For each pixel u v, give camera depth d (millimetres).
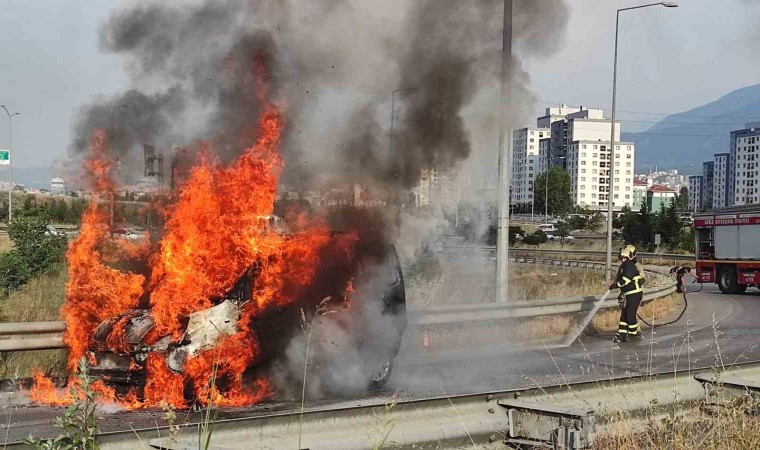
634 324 15719
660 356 13547
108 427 7215
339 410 5176
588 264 43094
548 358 13188
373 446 5043
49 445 4039
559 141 178625
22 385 9602
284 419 4953
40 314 13852
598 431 6410
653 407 6938
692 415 7141
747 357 13430
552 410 5879
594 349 14602
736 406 7094
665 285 24906
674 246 64500
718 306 24469
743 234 29391
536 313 16109
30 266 20391
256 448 4766
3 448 4180
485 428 5922
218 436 4672
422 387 10250
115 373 8375
